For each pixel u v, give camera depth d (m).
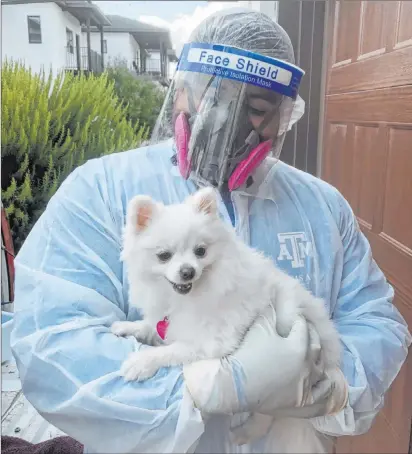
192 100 0.93
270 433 0.90
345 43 1.00
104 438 0.88
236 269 0.90
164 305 0.91
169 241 0.85
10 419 0.96
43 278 0.91
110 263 0.94
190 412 0.87
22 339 0.90
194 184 0.96
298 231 0.99
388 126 1.02
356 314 0.99
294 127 1.03
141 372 0.88
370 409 0.96
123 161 0.96
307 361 0.90
